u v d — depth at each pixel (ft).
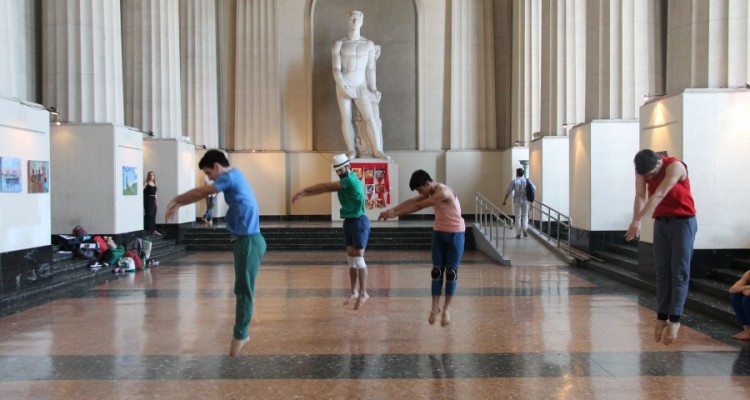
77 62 38.27
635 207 17.37
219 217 66.59
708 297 24.64
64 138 38.40
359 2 71.41
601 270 35.24
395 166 64.39
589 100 41.14
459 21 70.59
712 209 27.86
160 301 27.04
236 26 70.90
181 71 66.28
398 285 31.45
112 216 38.86
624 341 19.43
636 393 14.53
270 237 53.36
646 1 39.37
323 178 70.44
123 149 40.09
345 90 64.23
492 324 22.00
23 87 38.19
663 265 16.98
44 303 26.61
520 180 48.62
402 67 71.41
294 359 17.66
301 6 71.05
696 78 28.58
